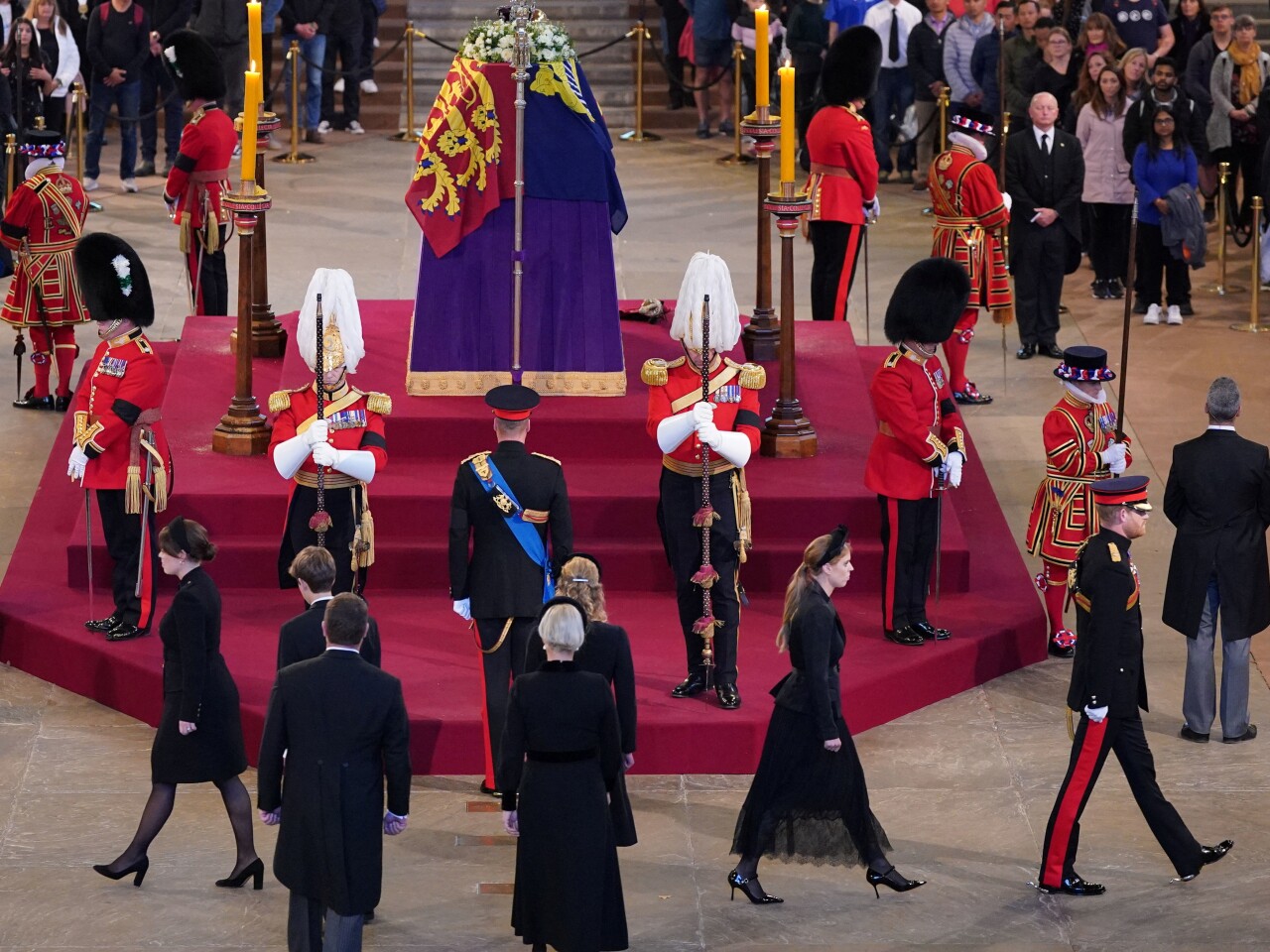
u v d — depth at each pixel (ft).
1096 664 101.50
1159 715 124.57
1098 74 193.36
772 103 240.32
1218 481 117.80
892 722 123.34
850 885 105.09
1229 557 118.01
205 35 233.76
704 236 212.23
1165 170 187.11
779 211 140.26
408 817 106.01
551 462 110.52
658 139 253.24
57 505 148.56
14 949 97.71
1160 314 191.31
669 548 118.73
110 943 98.43
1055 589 131.23
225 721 102.53
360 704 92.22
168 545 101.45
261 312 160.56
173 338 180.04
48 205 163.43
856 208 166.09
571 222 142.31
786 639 101.81
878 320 188.85
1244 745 120.67
